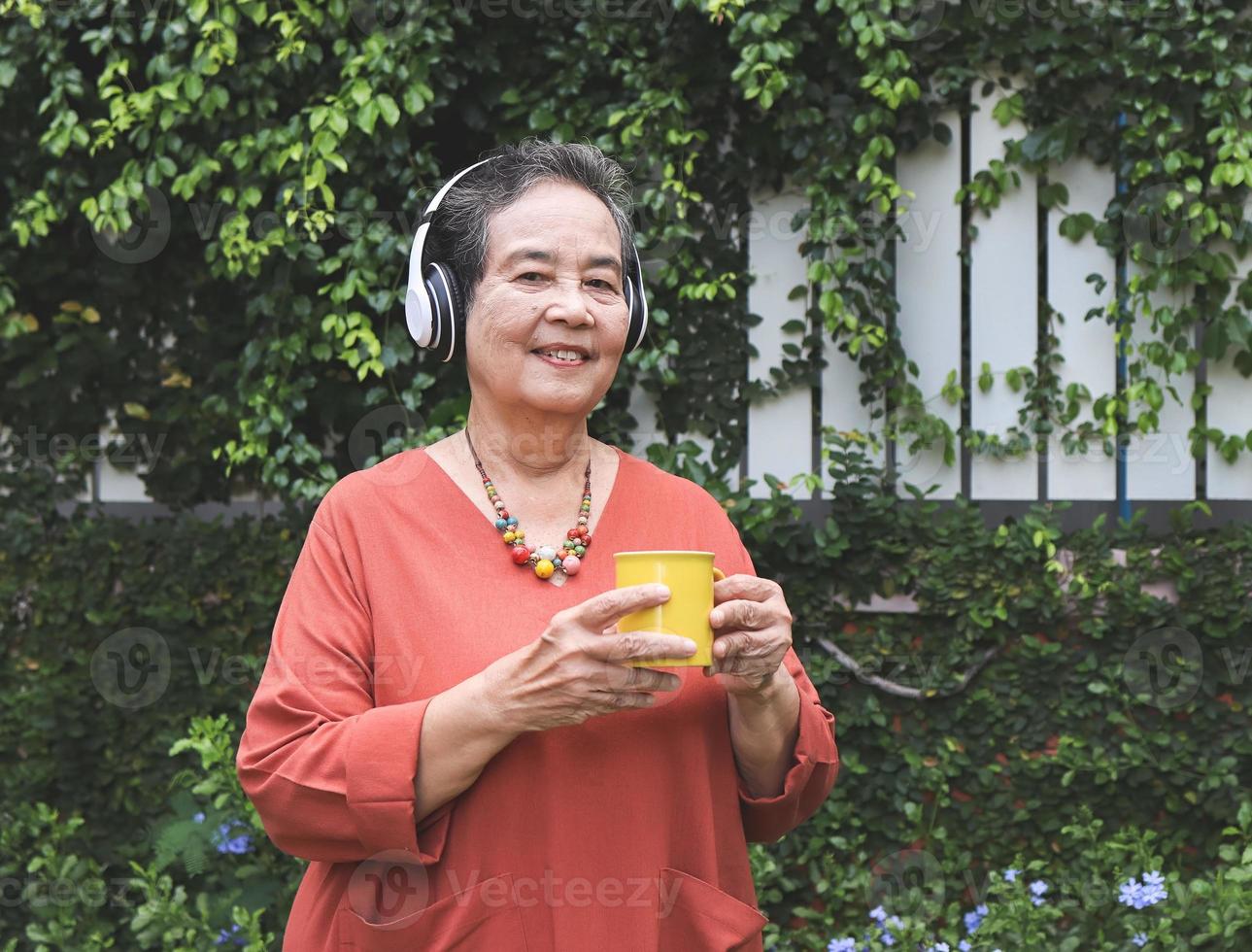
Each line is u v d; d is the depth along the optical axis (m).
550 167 1.45
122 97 3.22
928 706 3.01
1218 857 2.89
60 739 3.27
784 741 1.47
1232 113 2.86
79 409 3.41
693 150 3.10
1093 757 2.90
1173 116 2.90
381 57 2.95
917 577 2.99
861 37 2.84
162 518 3.38
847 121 2.99
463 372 3.15
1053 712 2.97
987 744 2.99
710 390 3.16
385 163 3.11
